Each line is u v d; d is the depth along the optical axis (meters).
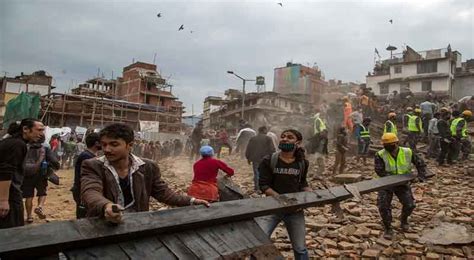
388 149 5.87
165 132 43.97
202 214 2.39
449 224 6.30
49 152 6.75
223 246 2.41
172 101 54.50
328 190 3.72
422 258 5.11
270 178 4.02
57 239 1.75
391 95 32.84
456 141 12.63
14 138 3.82
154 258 2.05
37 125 4.05
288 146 3.93
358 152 13.33
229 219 2.56
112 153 2.43
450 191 9.19
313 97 49.91
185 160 19.42
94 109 37.25
